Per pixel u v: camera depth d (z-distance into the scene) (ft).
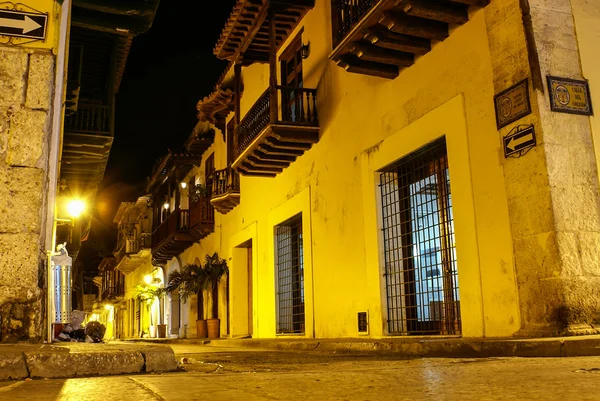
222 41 45.75
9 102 16.34
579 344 14.62
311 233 37.29
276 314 43.32
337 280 33.24
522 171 19.66
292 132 36.65
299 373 10.41
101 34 43.11
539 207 18.89
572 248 18.33
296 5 38.17
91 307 173.88
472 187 22.13
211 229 64.13
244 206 52.65
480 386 7.64
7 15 16.89
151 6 33.14
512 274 19.93
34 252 15.61
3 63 16.56
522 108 19.80
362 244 30.53
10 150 16.03
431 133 24.88
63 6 18.53
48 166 17.12
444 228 24.56
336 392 7.43
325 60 36.47
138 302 108.99
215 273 57.21
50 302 17.83
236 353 27.73
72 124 43.73
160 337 81.10
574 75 20.10
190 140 72.54
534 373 9.29
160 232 81.71
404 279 27.22
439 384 8.06
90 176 54.49
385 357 20.70
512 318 19.77
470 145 22.44
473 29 22.67
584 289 18.13
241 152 42.37
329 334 33.88
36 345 13.44
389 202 28.81
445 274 24.39
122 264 110.32
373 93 30.17
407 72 27.07
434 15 22.66
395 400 6.51
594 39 20.79
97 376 10.75
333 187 34.50
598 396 6.36
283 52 44.09
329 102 35.65
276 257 44.34
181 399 6.88
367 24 24.59
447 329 24.06
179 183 76.13
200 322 60.18
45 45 17.04
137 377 10.09
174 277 62.69
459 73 23.38
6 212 15.62
